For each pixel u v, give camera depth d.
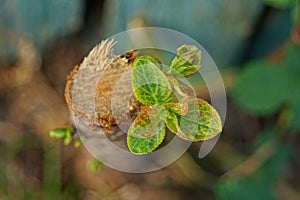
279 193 0.59
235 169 0.59
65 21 0.55
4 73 0.59
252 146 0.60
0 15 0.55
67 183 0.58
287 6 0.56
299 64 0.54
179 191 0.59
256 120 0.61
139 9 0.53
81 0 0.55
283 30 0.57
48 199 0.57
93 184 0.58
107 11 0.55
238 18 0.55
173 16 0.53
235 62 0.58
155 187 0.59
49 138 0.58
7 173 0.57
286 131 0.59
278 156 0.58
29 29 0.56
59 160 0.57
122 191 0.59
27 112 0.58
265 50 0.59
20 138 0.58
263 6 0.55
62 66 0.58
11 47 0.57
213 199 0.59
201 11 0.53
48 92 0.58
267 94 0.55
